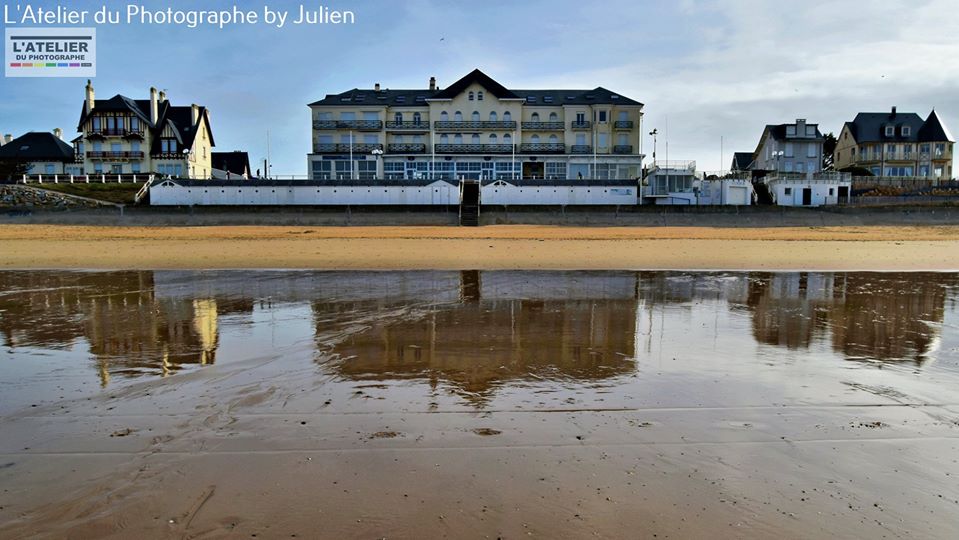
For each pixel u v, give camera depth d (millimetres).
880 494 5414
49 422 7027
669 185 57594
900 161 79688
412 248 30000
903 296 17203
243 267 24469
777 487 5523
